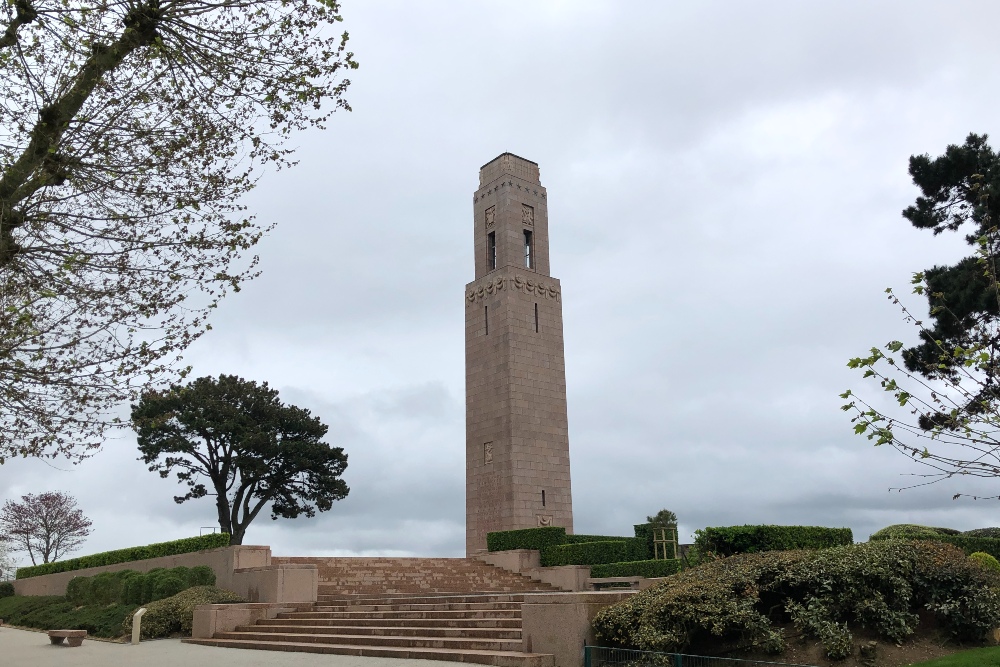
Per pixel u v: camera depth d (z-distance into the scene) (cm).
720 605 1491
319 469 5700
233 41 1370
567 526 4619
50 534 7206
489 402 4734
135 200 1378
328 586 3158
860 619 1467
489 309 4881
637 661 1485
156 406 5306
